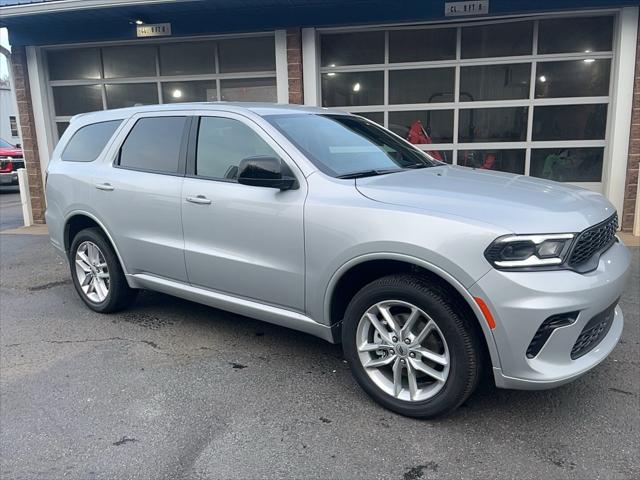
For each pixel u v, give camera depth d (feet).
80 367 12.53
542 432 9.60
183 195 12.84
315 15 25.86
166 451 9.27
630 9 23.52
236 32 27.09
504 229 8.79
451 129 27.40
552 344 8.85
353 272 10.61
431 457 8.96
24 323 15.52
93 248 15.75
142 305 16.76
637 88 23.95
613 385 11.16
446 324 9.29
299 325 11.46
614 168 25.09
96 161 15.33
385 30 26.86
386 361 10.27
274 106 13.50
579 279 8.85
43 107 30.71
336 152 12.09
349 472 8.64
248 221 11.62
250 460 8.98
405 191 10.22
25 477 8.66
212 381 11.73
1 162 50.55
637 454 8.93
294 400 10.89
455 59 26.61
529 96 26.20
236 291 12.36
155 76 30.12
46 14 26.45
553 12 24.13
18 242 26.99
